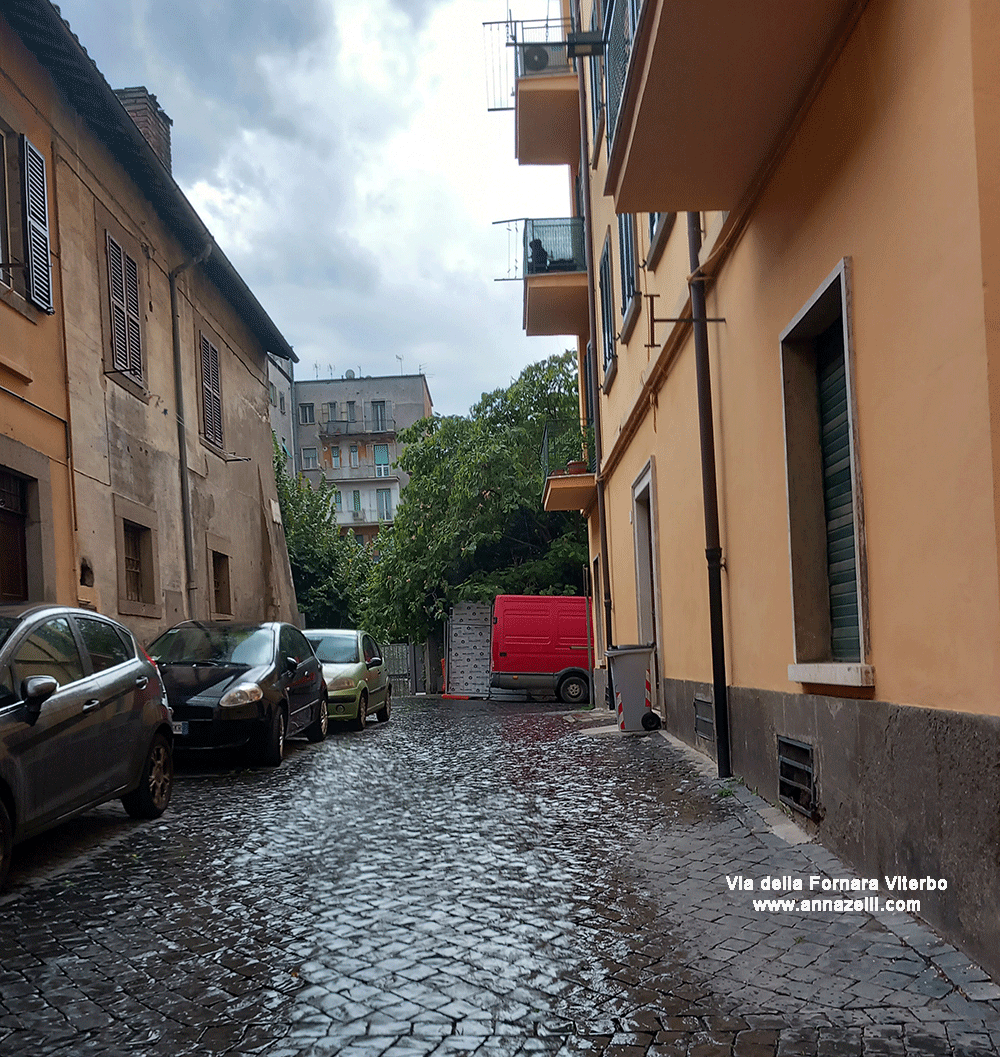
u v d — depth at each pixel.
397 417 69.00
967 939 3.83
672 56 5.46
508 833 6.72
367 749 12.36
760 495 7.21
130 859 6.18
